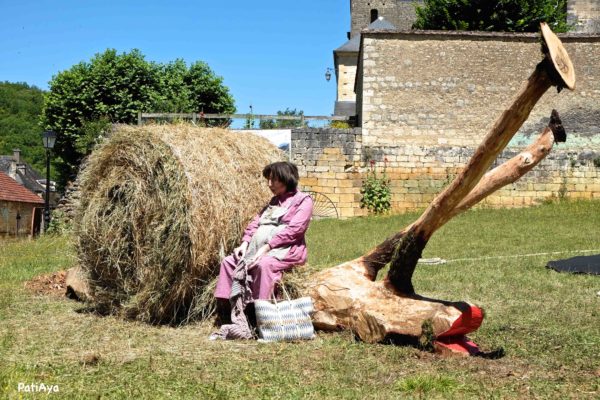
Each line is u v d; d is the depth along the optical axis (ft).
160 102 91.56
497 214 56.95
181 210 18.03
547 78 13.03
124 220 18.86
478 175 14.53
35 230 107.65
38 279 25.55
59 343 15.70
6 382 11.72
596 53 66.64
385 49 67.41
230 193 18.92
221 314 18.52
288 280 17.53
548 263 29.35
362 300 16.40
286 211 18.24
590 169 66.33
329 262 31.27
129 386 12.07
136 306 18.65
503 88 66.90
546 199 66.33
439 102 67.15
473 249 36.47
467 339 15.56
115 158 19.36
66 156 93.35
